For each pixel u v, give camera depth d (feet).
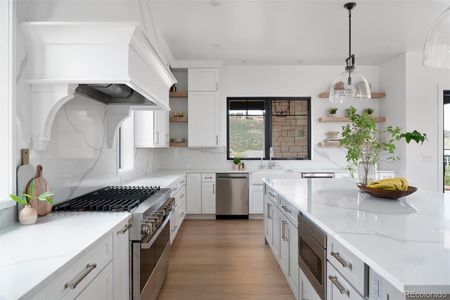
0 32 4.84
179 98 18.39
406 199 6.82
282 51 15.71
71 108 7.00
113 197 7.32
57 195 6.39
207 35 13.29
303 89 18.69
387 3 10.46
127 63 5.33
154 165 17.12
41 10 5.56
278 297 8.15
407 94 16.14
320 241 5.29
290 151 18.89
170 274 9.55
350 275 4.10
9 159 4.92
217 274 9.58
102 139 8.90
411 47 15.30
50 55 5.31
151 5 10.46
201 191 16.90
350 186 9.12
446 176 16.56
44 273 3.06
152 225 6.07
